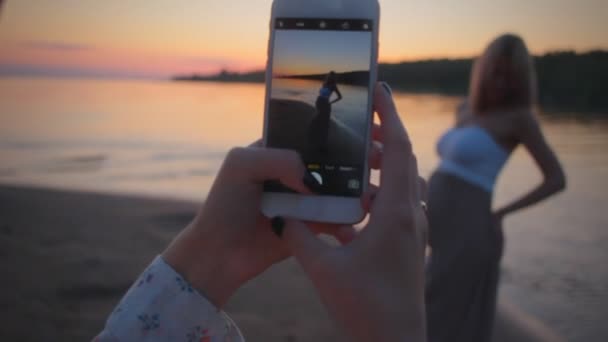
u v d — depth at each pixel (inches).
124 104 946.1
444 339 133.6
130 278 191.0
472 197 132.6
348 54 46.0
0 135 703.1
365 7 46.9
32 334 143.9
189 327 31.9
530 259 275.3
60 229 254.7
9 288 174.9
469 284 132.6
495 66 134.3
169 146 666.2
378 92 36.8
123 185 492.4
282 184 39.1
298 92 45.7
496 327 181.0
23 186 379.9
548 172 135.2
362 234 30.5
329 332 156.6
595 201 368.8
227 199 34.5
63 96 974.4
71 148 653.9
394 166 31.7
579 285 239.3
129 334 31.1
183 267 33.3
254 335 152.6
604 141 533.6
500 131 134.0
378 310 28.6
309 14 46.2
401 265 29.4
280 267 210.5
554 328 194.1
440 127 609.3
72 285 181.0
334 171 43.6
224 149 652.7
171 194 453.4
